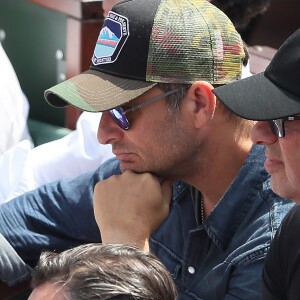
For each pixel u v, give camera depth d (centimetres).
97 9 1035
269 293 554
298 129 448
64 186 740
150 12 554
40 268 396
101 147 868
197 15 562
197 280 617
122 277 383
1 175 882
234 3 849
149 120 556
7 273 702
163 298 400
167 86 550
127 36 552
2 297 719
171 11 558
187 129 560
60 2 1052
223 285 592
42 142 1077
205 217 627
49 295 375
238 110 462
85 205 722
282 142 456
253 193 594
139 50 548
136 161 582
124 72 556
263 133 476
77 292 371
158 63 546
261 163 591
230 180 595
